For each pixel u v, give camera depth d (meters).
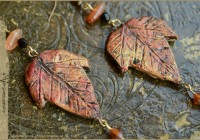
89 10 0.25
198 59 0.24
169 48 0.23
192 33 0.24
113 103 0.22
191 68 0.23
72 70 0.22
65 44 0.24
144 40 0.23
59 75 0.22
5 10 0.25
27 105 0.22
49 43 0.24
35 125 0.22
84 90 0.22
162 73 0.23
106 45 0.23
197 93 0.22
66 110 0.22
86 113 0.22
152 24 0.24
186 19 0.25
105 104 0.22
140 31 0.24
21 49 0.24
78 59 0.23
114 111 0.22
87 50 0.24
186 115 0.22
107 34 0.24
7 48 0.23
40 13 0.25
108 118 0.22
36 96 0.22
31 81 0.22
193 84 0.23
